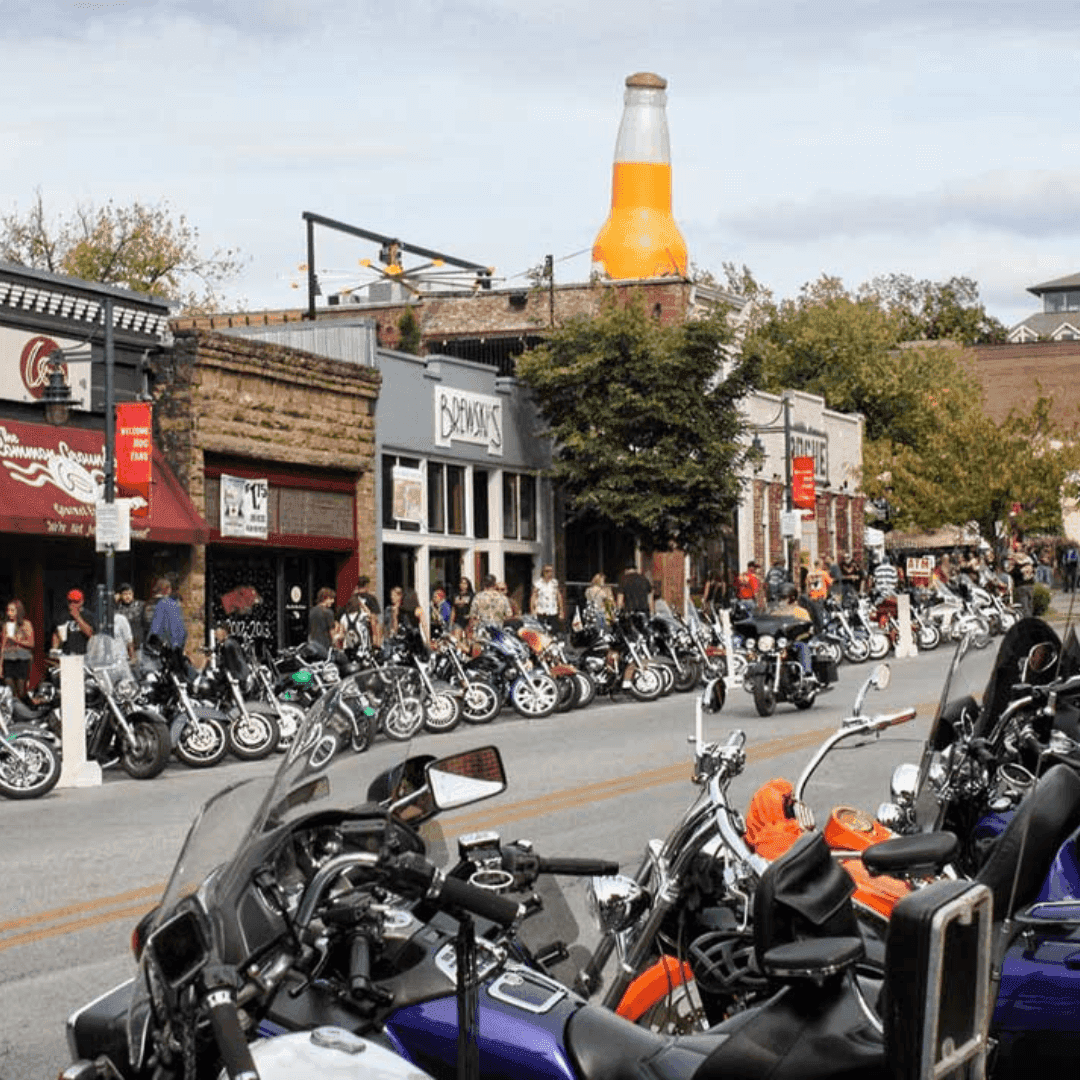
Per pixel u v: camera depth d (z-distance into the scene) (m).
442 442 40.69
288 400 34.97
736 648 33.44
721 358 42.78
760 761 18.09
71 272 59.38
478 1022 4.41
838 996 4.04
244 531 33.53
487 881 4.71
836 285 88.31
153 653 22.84
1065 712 8.61
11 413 29.23
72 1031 4.66
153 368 32.16
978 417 63.28
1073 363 117.38
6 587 29.19
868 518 73.25
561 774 18.14
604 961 6.05
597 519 45.38
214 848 4.55
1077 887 6.45
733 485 42.69
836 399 80.38
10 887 12.77
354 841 4.58
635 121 70.12
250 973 4.28
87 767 20.20
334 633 30.41
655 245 69.81
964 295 123.31
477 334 54.97
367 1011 4.49
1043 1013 5.94
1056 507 61.19
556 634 30.34
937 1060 3.52
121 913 11.55
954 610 42.72
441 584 41.16
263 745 23.19
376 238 54.47
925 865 5.66
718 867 6.49
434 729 24.50
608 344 42.72
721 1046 4.06
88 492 29.72
